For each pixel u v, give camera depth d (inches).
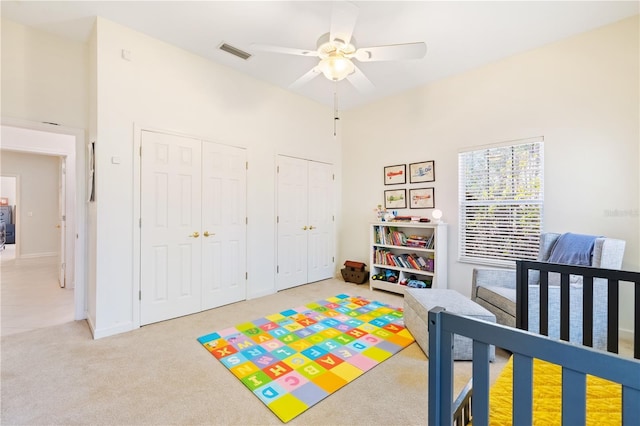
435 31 109.7
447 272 149.5
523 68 125.1
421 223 148.6
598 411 39.6
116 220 107.7
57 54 112.6
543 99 120.3
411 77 148.9
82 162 118.4
